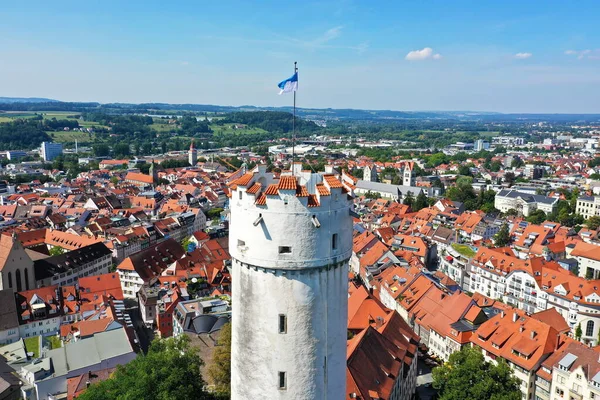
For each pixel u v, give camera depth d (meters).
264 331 29.67
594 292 136.38
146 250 182.75
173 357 79.00
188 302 128.12
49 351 112.56
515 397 82.38
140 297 160.00
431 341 126.06
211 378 89.81
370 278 166.38
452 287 152.88
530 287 152.50
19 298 143.62
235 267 30.75
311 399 30.41
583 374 90.69
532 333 103.94
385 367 88.94
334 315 30.50
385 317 113.88
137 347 123.75
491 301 130.12
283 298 29.03
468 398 82.88
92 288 155.12
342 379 32.06
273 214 27.97
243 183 29.38
